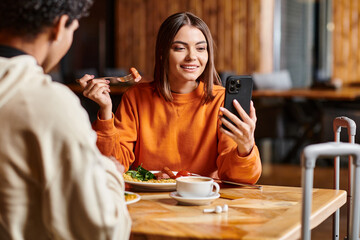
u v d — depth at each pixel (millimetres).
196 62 1944
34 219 1010
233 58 8242
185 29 1930
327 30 8609
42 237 1022
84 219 978
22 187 983
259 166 1747
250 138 1620
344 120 1755
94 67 8812
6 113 963
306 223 1103
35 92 975
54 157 966
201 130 2004
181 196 1533
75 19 1099
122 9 8758
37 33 1047
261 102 6039
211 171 2006
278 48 8234
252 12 8125
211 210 1418
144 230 1250
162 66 1996
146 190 1719
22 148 967
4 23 1028
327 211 1508
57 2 1041
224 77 5410
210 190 1544
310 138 6422
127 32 8773
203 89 2020
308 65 8664
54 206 968
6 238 1007
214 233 1222
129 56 8789
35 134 956
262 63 8125
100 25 8781
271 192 1687
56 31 1067
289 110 6293
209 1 8312
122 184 1158
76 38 8758
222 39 8273
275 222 1314
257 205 1508
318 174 5438
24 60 1016
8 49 1032
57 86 1005
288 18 8438
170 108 2021
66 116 969
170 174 1810
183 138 2012
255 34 8125
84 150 972
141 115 2037
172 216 1382
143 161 2033
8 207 985
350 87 7645
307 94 5535
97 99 1764
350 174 1727
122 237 1054
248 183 1782
